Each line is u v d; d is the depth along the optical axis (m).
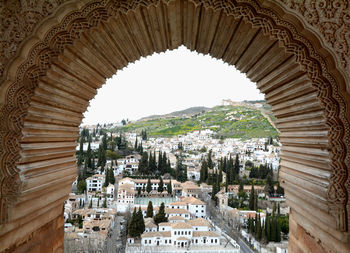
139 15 3.72
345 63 3.17
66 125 4.40
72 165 4.80
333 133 3.25
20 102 3.28
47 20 3.24
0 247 3.16
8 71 3.20
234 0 3.34
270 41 3.56
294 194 4.29
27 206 3.45
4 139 3.21
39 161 3.69
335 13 3.19
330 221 3.29
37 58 3.33
